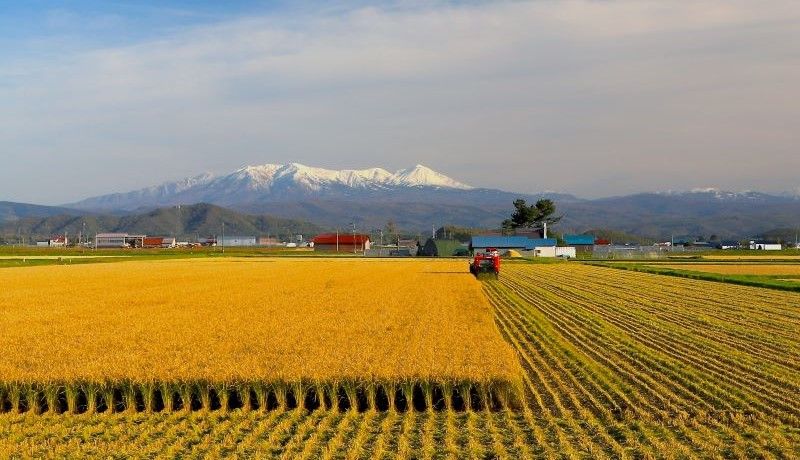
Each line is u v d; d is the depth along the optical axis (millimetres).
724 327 37562
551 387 23266
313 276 78625
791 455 16562
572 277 83375
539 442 17531
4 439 18438
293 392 21078
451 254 188125
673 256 165000
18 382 21125
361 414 20391
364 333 30922
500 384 20859
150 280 70938
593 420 19312
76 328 33188
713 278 77375
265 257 153625
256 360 23453
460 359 23703
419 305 44219
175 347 27016
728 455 16656
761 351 30031
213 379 21078
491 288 65562
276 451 17297
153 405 21219
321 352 25391
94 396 21141
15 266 101375
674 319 41406
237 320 36094
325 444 17672
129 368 22078
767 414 19906
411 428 18969
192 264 110438
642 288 65812
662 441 17531
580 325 38594
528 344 31531
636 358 28094
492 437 18109
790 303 51250
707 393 22125
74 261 121500
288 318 37000
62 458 16938
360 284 65562
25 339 29578
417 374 21203
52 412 21062
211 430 19016
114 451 17406
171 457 16844
